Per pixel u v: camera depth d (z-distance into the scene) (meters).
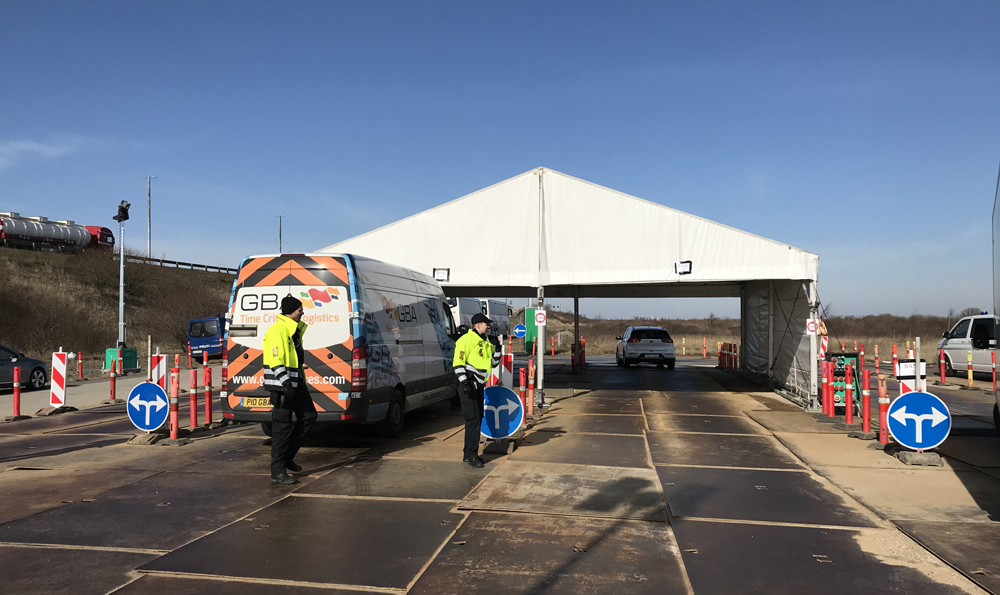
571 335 54.75
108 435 10.28
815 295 12.97
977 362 19.67
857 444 9.40
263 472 7.62
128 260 47.28
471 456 7.93
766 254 13.06
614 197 13.85
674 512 5.98
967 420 11.98
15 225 42.94
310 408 7.47
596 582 4.34
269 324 8.70
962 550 4.96
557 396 15.63
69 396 16.12
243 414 8.67
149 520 5.70
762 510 6.08
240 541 5.14
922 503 6.33
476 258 14.34
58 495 6.55
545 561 4.73
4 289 33.22
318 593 4.14
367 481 7.18
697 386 18.44
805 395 14.09
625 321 81.50
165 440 9.36
